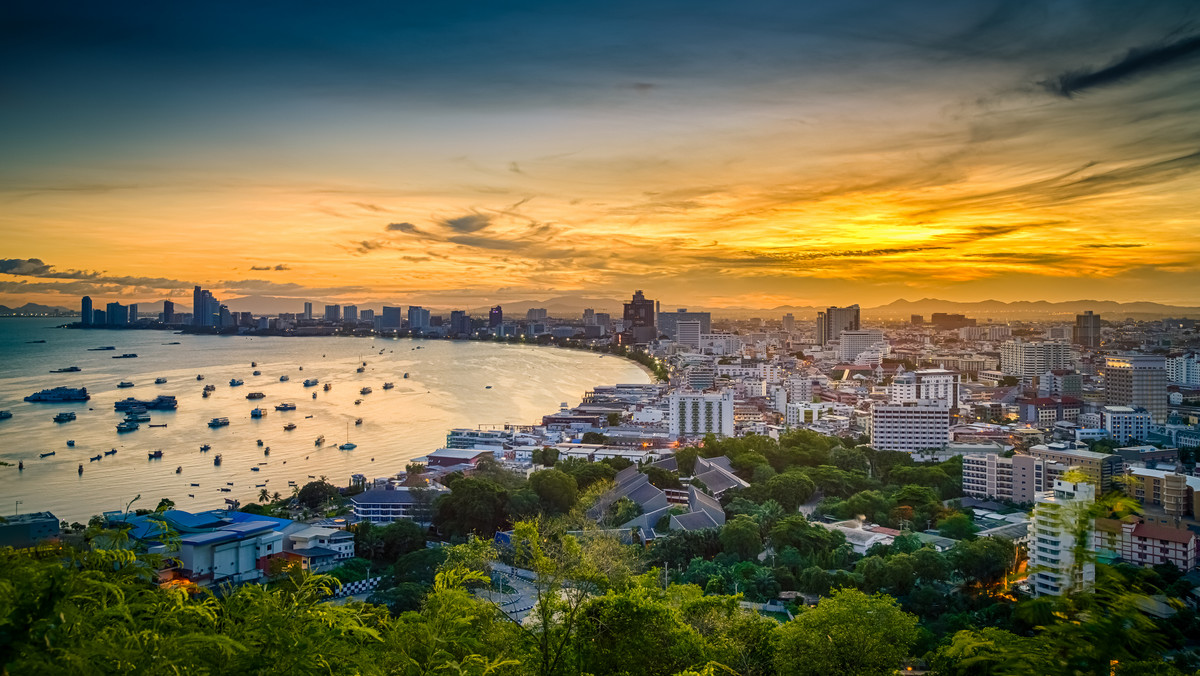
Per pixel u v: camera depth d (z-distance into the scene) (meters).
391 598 157.25
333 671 43.81
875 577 173.25
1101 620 36.81
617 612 64.44
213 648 38.91
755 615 97.69
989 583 177.50
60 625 31.25
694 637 69.88
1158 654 41.34
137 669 33.59
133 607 37.59
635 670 62.69
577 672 58.69
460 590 59.34
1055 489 160.12
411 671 48.97
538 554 69.88
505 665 53.97
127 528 44.38
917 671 120.25
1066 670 37.12
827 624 96.50
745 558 199.00
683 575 180.62
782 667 91.94
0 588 32.00
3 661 29.39
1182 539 182.88
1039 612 38.78
